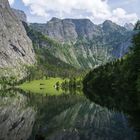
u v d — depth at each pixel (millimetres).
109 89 157500
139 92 89688
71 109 86438
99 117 64875
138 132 46156
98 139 43406
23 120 68188
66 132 49969
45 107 95938
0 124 63875
